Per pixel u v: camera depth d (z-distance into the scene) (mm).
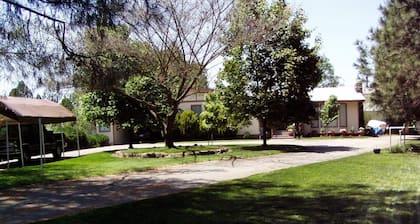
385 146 22594
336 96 37438
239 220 6562
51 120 20594
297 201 7887
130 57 14297
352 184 9625
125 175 13094
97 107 23906
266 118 21984
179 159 17188
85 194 9820
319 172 11852
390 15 18391
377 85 19297
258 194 8773
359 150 20391
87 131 33469
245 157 17594
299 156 17641
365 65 20781
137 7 8852
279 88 21391
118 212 7414
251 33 19781
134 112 24047
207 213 7148
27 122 18844
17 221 7227
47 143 22094
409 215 6367
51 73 9758
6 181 12180
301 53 21656
